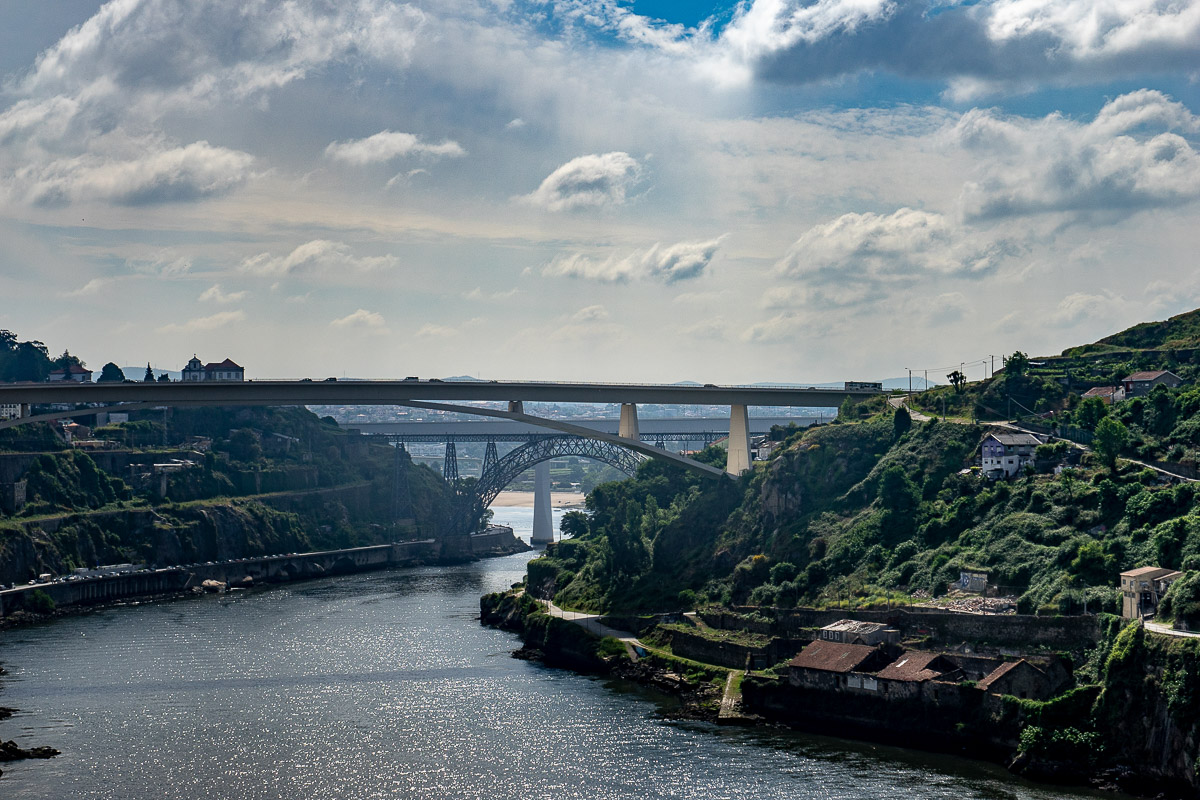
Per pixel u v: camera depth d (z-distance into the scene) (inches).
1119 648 6663.4
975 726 6884.8
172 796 6368.1
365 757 6973.4
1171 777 6190.9
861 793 6289.4
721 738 7293.3
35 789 6456.7
